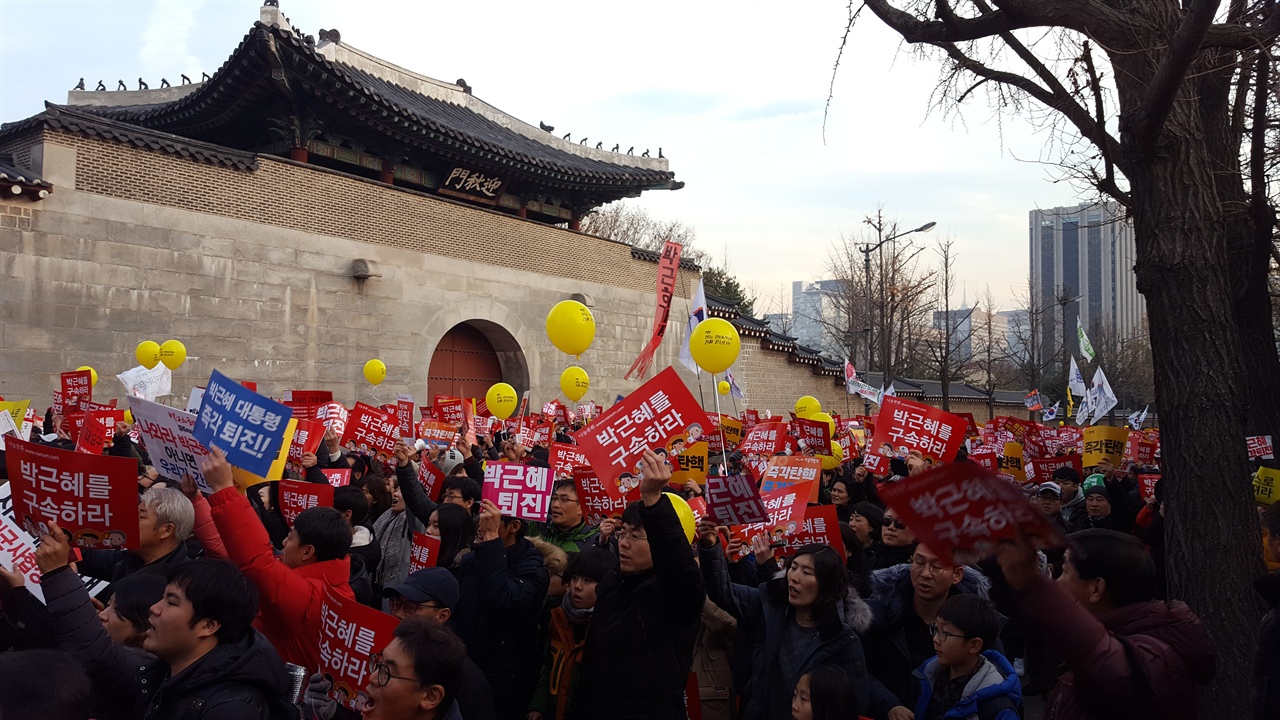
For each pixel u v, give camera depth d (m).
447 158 22.22
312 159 20.75
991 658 3.84
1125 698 2.25
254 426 3.88
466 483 5.86
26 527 3.89
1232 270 7.98
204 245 17.08
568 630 4.32
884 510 6.35
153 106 22.03
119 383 15.72
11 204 14.53
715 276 47.69
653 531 3.65
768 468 5.76
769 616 4.40
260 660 2.96
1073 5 5.40
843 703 3.53
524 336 23.91
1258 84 6.46
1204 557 5.01
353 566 5.05
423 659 2.89
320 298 19.08
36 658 2.06
